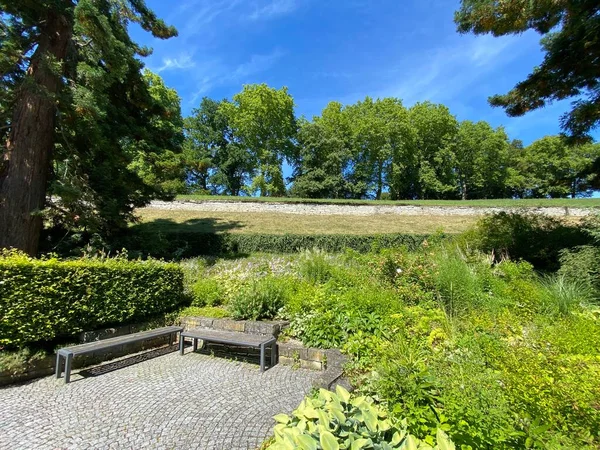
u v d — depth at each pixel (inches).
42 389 147.0
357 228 667.4
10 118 312.5
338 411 65.0
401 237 538.3
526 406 74.7
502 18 257.3
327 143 1280.8
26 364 157.8
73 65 315.3
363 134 1285.7
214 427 115.1
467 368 95.1
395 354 111.5
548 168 1382.9
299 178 1283.2
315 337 184.2
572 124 291.7
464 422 70.6
